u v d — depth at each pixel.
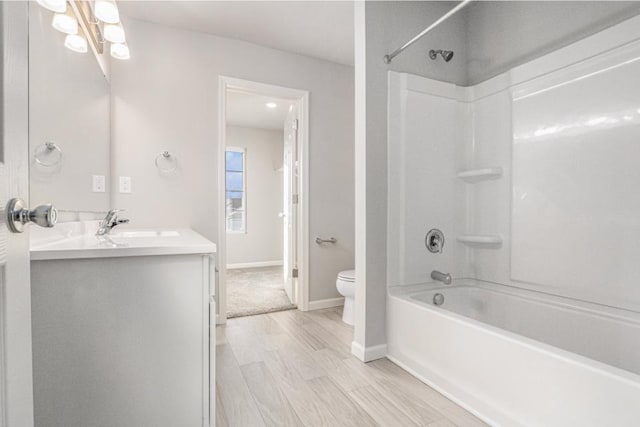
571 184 1.71
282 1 2.17
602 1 1.62
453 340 1.52
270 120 5.02
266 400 1.52
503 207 2.08
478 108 2.25
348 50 2.87
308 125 2.97
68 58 1.36
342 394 1.57
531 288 1.91
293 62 2.91
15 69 0.50
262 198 5.54
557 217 1.78
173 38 2.48
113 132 2.28
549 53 1.83
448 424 1.34
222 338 2.30
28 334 0.53
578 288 1.67
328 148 3.07
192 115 2.53
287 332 2.42
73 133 1.44
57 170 1.25
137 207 2.36
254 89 2.74
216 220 2.60
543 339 1.78
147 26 2.40
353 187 3.19
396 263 2.03
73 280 0.94
